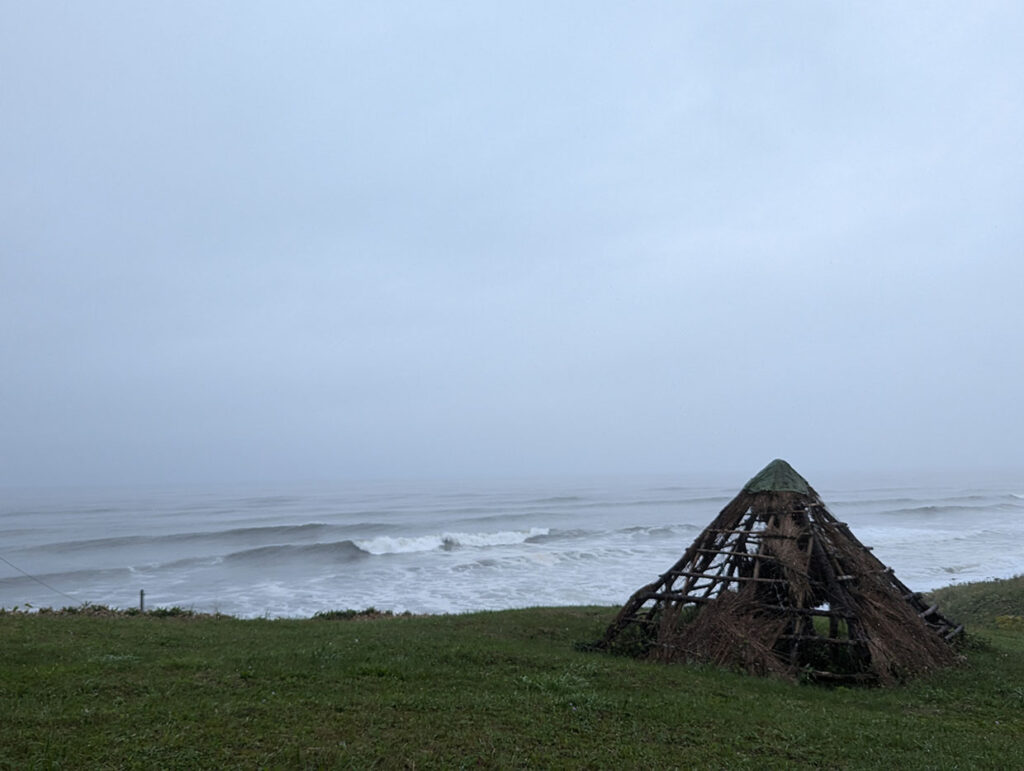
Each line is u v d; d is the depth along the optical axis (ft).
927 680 43.27
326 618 67.82
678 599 51.21
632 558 146.61
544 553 152.87
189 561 148.87
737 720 32.81
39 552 168.55
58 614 63.26
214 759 24.72
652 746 28.89
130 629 52.06
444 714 30.99
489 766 25.75
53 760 23.80
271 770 24.02
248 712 29.78
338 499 383.65
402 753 26.17
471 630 55.01
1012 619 71.51
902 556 150.61
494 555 152.46
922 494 400.06
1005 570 131.03
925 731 32.81
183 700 31.09
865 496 381.19
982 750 30.19
